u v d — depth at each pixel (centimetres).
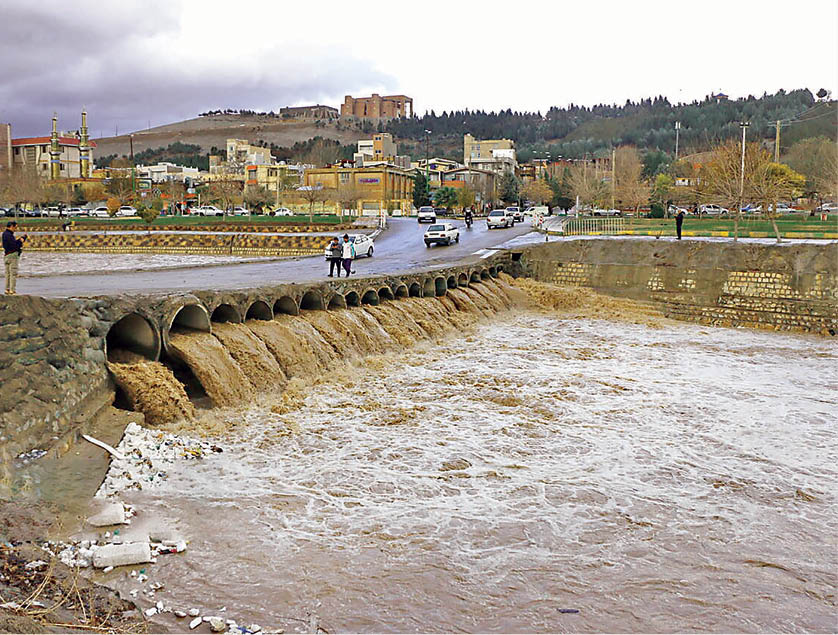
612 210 8162
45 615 746
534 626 842
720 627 855
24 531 953
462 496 1221
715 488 1298
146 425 1448
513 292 3828
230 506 1136
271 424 1576
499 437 1559
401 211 9838
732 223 4925
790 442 1585
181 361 1648
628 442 1555
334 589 905
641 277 3756
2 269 4606
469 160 16188
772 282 3375
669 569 991
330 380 1983
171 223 7969
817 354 2717
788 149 9844
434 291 3150
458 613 864
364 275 2947
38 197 9444
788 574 991
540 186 11281
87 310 1432
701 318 3559
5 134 13725
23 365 1194
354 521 1105
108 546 943
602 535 1088
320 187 9888
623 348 2720
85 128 14550
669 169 11406
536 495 1238
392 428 1596
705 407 1861
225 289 1938
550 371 2241
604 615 871
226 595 878
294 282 2236
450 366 2264
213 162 19038
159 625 802
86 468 1202
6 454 1099
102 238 6881
